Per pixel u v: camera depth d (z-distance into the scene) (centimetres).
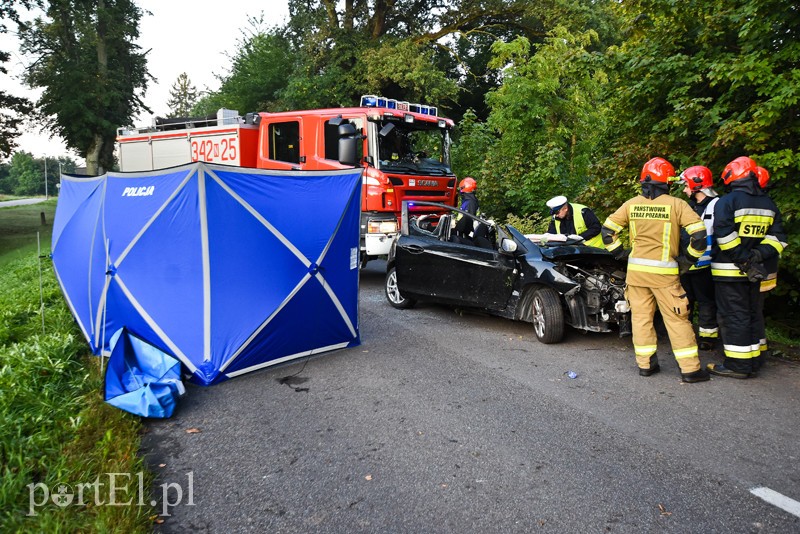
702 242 484
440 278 737
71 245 682
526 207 1235
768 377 519
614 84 839
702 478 342
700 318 604
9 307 769
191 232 508
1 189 12812
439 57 2964
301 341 573
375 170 917
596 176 898
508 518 304
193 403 474
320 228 575
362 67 2462
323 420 436
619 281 600
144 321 531
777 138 636
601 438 397
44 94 3123
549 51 1342
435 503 320
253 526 301
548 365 558
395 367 558
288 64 2977
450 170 1045
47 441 383
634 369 544
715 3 688
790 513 305
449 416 438
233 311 520
